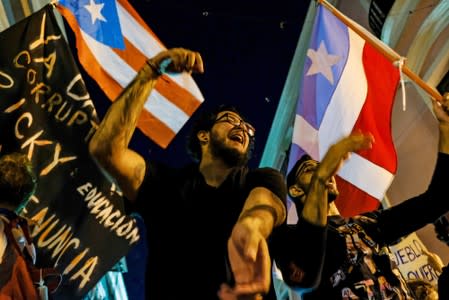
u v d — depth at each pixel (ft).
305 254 9.64
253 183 8.89
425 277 25.23
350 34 21.74
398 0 36.47
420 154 35.45
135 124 8.86
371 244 12.87
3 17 33.76
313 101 21.24
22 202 12.08
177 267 8.72
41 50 19.13
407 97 37.06
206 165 9.59
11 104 18.22
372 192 19.92
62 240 16.66
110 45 19.76
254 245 5.94
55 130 18.16
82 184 17.39
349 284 12.17
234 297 5.88
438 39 33.81
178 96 18.21
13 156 12.28
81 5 19.90
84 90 18.80
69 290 16.16
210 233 8.86
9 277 10.61
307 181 13.65
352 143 9.80
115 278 36.42
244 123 9.94
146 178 9.24
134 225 17.24
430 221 13.26
